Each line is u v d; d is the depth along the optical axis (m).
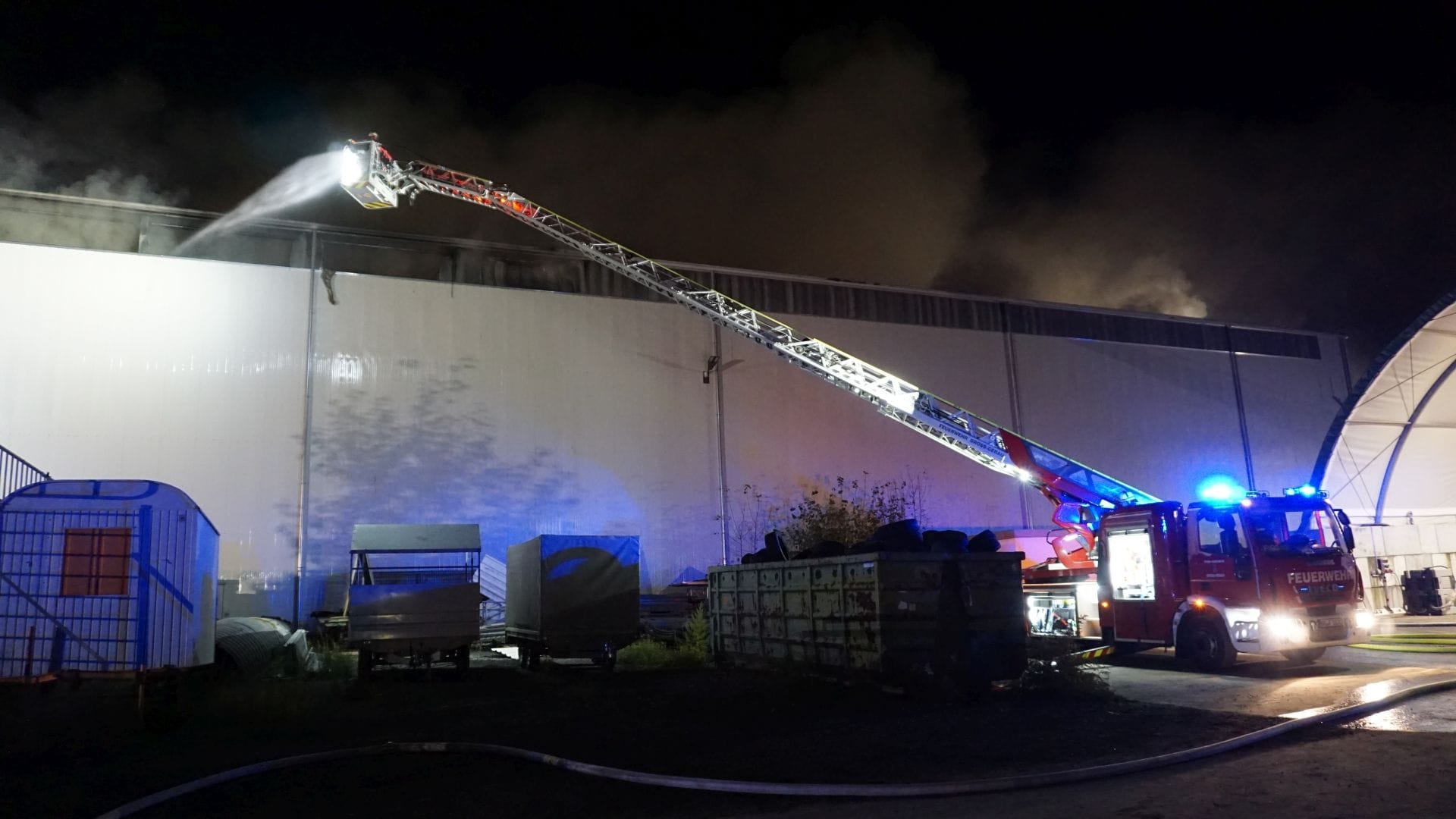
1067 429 28.50
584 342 23.59
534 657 15.55
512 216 16.95
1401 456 24.23
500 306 22.94
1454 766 6.69
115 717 10.51
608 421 23.39
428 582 15.81
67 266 19.58
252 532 19.72
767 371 25.41
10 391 18.67
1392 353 21.56
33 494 10.19
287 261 21.34
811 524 21.69
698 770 7.21
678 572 23.23
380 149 15.55
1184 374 30.75
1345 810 5.66
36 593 10.04
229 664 12.55
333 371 21.08
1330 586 12.92
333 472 20.59
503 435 22.27
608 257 16.81
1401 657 14.09
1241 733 8.26
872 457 25.92
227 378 20.22
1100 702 10.38
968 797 6.24
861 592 11.30
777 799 6.27
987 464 16.55
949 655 11.00
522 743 8.53
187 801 6.64
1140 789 6.34
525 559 16.16
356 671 15.06
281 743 8.95
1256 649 12.51
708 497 23.98
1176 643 13.62
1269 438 31.38
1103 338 29.97
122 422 19.30
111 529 10.26
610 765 7.49
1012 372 28.31
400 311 21.97
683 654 15.75
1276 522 13.16
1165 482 29.36
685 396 24.36
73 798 6.91
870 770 7.13
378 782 7.07
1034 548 20.09
